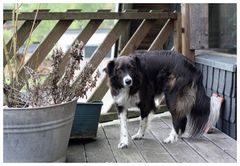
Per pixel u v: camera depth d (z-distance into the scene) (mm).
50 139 2703
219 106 3707
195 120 3584
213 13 6375
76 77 3611
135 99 3477
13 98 2859
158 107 4238
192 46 4387
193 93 3512
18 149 2639
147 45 5219
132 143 3512
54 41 3842
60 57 2873
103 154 3203
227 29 6496
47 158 2742
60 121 2732
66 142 2914
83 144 3477
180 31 4395
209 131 3811
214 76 4043
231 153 3213
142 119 3592
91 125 3508
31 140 2633
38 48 3764
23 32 3711
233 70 3564
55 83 2848
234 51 6062
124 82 3240
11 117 2566
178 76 3475
